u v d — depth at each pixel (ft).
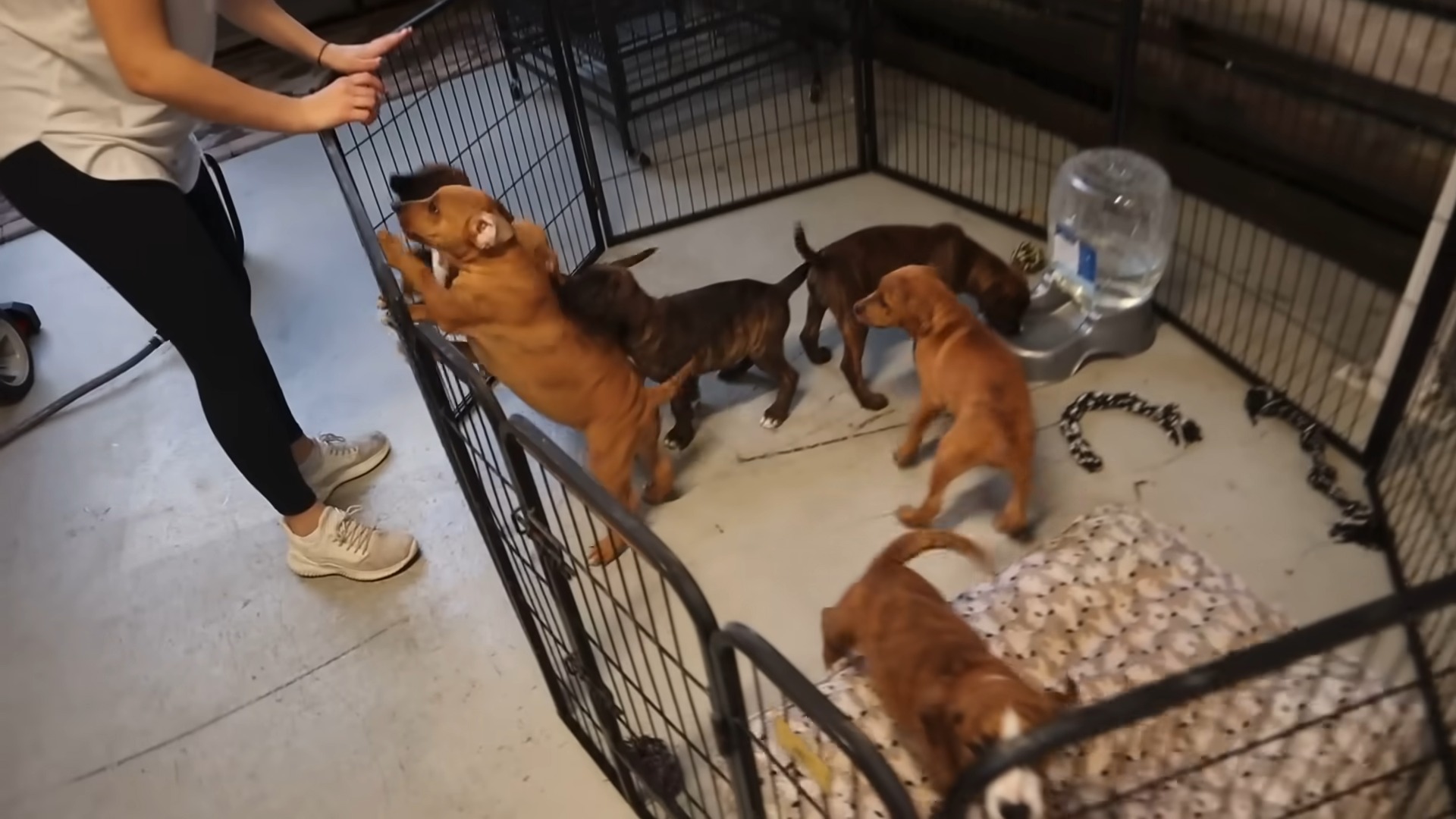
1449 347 5.77
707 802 5.24
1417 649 5.17
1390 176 7.08
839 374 7.73
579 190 10.00
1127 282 7.39
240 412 6.05
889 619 4.83
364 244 5.03
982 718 3.95
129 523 7.55
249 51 13.38
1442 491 5.94
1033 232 8.80
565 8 8.21
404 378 8.39
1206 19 7.84
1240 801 4.57
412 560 6.88
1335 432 6.63
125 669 6.55
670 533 6.73
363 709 6.10
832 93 11.14
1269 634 5.22
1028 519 6.48
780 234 9.34
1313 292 7.57
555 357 5.93
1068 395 7.33
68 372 9.03
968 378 6.04
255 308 9.34
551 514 6.91
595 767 5.64
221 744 6.05
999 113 10.32
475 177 9.39
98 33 4.90
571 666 5.31
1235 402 7.06
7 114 5.01
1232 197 8.39
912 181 9.68
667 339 6.67
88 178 5.14
